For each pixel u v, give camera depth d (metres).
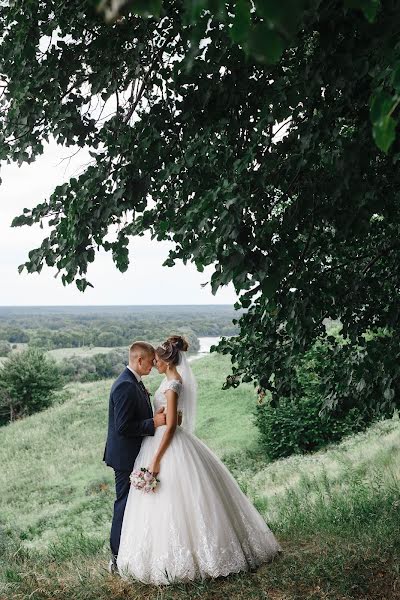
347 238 4.27
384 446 11.76
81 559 5.45
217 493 4.71
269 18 1.03
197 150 4.25
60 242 4.53
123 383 4.96
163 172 4.37
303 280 4.38
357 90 3.51
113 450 5.01
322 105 3.76
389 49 1.62
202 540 4.50
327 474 10.76
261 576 4.50
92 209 4.47
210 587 4.41
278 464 15.14
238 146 4.27
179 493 4.61
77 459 24.72
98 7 1.10
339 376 5.87
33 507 18.41
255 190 3.74
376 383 5.49
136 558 4.56
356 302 5.48
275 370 5.75
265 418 17.58
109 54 4.55
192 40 3.00
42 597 4.53
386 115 1.22
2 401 40.81
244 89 4.02
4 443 30.06
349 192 3.61
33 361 41.88
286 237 3.85
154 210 5.00
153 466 4.67
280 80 3.62
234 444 20.30
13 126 4.89
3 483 22.78
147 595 4.41
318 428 16.56
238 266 3.49
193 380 5.09
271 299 4.44
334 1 2.60
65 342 116.38
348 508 6.21
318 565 4.51
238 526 4.77
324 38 2.70
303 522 5.96
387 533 5.14
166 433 4.76
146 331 122.12
